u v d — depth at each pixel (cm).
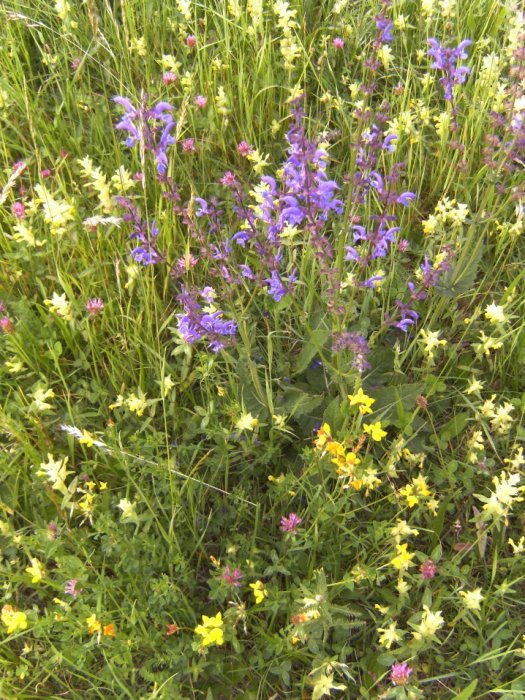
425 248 91
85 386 76
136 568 63
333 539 66
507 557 71
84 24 112
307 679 59
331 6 116
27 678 63
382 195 63
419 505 68
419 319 84
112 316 78
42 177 88
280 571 63
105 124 102
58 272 76
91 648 61
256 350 78
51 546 61
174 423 74
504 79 102
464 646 63
